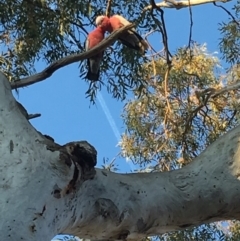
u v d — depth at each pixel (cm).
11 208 215
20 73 566
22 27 555
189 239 596
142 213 270
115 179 270
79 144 245
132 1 563
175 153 655
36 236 214
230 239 629
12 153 232
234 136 301
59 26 556
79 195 246
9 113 246
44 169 231
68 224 247
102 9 567
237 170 291
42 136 247
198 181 287
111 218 260
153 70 651
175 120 657
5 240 204
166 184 284
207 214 287
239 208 290
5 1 550
